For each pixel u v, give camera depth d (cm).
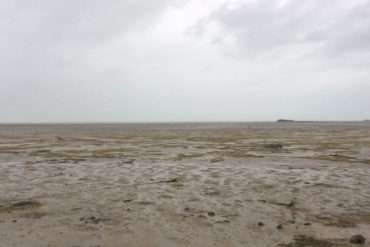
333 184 882
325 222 560
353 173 1057
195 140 2689
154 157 1500
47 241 473
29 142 2467
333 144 2170
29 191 800
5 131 4953
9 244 461
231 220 573
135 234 503
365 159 1389
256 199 723
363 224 549
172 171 1106
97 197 740
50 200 711
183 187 848
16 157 1495
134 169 1149
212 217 590
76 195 759
